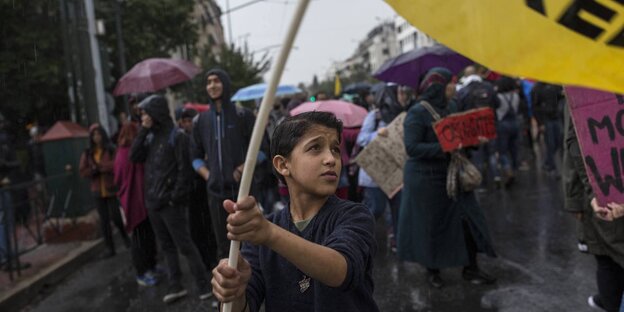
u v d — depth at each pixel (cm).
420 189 409
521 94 1051
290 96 1237
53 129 819
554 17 102
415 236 417
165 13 1468
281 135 154
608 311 287
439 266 408
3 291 485
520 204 694
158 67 735
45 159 799
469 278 430
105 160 637
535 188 786
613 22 100
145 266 519
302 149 148
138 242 515
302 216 160
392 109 534
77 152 804
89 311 459
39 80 1023
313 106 569
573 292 393
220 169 418
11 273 521
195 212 520
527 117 1049
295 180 153
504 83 812
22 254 580
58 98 1103
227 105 425
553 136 851
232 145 420
